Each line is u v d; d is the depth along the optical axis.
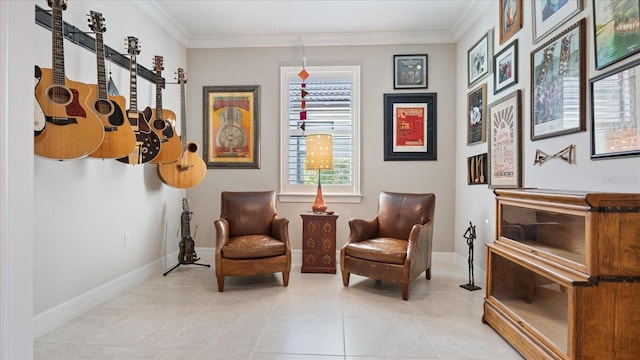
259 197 3.51
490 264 2.21
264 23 3.65
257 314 2.38
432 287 2.98
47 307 2.12
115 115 2.34
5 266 0.56
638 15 1.54
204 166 3.52
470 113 3.44
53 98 1.93
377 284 3.07
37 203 2.05
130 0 2.95
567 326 1.48
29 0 0.60
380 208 3.44
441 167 3.90
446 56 3.88
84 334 2.08
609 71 1.71
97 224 2.55
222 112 4.03
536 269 1.71
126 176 2.90
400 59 3.91
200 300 2.65
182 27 3.74
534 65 2.34
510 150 2.66
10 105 0.56
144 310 2.45
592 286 1.41
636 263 1.40
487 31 3.10
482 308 2.52
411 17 3.51
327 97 4.02
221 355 1.85
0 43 0.54
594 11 1.80
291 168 4.04
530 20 2.43
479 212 3.23
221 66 4.04
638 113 1.54
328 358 1.82
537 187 2.35
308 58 4.00
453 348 1.93
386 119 3.93
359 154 3.96
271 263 2.94
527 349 1.78
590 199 1.40
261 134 4.04
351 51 3.97
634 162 1.57
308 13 3.42
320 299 2.68
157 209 3.39
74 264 2.33
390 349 1.92
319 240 3.43
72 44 2.29
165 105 3.54
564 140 2.06
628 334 1.40
